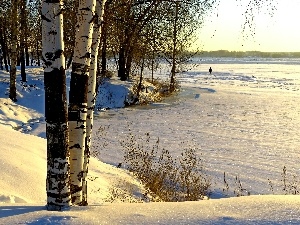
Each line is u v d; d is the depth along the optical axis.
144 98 27.80
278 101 29.70
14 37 20.91
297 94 35.31
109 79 28.64
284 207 3.38
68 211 3.59
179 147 13.90
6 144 7.00
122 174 8.66
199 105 27.20
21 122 17.95
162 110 24.73
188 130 17.62
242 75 67.56
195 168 10.76
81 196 4.34
